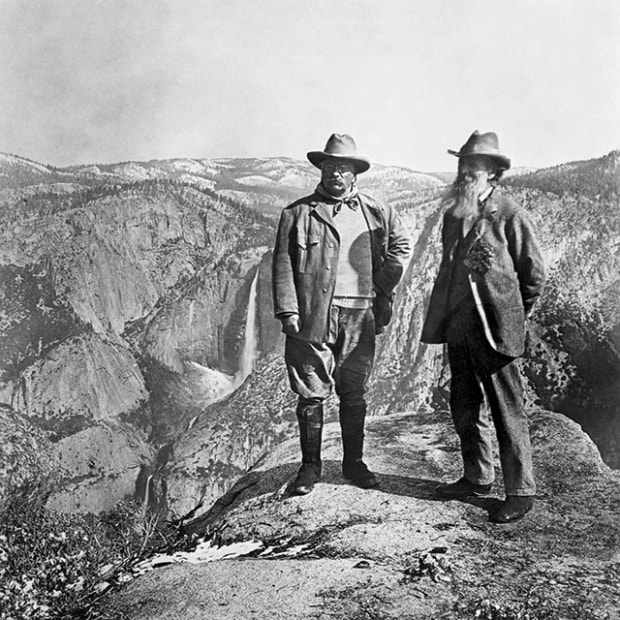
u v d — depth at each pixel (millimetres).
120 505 4852
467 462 4625
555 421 6109
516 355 4125
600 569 3674
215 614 3291
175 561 4273
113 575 4105
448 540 4062
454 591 3441
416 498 4707
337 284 4750
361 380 4879
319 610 3273
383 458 5629
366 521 4426
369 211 4801
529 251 4113
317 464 5004
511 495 4328
